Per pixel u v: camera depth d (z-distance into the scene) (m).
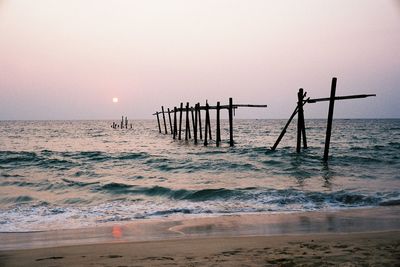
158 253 6.25
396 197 12.05
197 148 34.03
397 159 23.83
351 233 7.63
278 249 6.21
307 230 8.08
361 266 4.97
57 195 14.09
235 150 30.12
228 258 5.69
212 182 16.42
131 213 10.62
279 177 17.62
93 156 28.02
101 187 15.43
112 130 91.31
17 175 19.30
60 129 96.00
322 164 21.88
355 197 12.06
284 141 44.53
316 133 65.38
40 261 5.96
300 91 24.25
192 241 7.22
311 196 12.41
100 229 8.71
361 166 21.22
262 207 11.09
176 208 11.18
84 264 5.67
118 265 5.53
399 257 5.41
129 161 25.09
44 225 9.23
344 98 20.38
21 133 73.62
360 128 89.88
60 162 24.66
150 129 98.81
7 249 7.04
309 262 5.24
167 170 20.86
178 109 43.62
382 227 8.23
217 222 9.17
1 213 10.74
